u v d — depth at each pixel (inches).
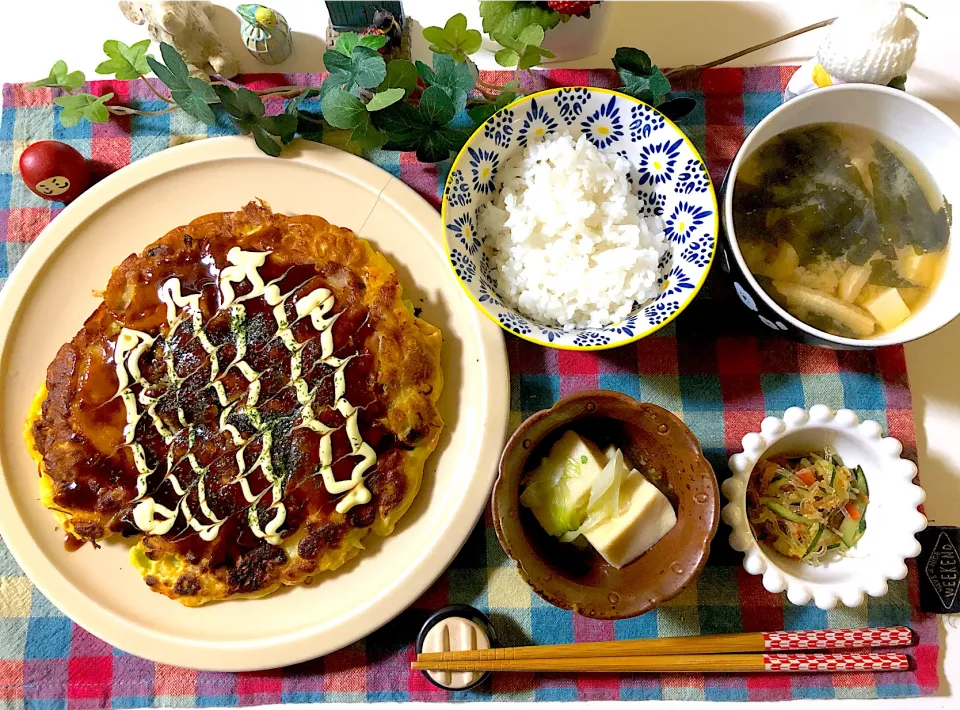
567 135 12.7
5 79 15.2
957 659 13.6
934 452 14.1
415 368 13.2
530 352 14.2
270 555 13.1
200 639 13.3
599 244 12.7
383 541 13.6
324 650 13.1
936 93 14.5
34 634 13.8
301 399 13.3
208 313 13.5
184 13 13.0
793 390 14.1
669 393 14.1
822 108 12.5
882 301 12.4
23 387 14.2
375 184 14.0
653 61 14.9
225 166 14.3
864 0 14.7
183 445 13.3
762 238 12.8
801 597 12.2
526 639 13.7
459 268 12.0
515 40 12.4
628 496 12.6
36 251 14.1
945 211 12.4
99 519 13.3
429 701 13.6
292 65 15.1
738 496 12.5
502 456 11.7
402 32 14.4
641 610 11.6
